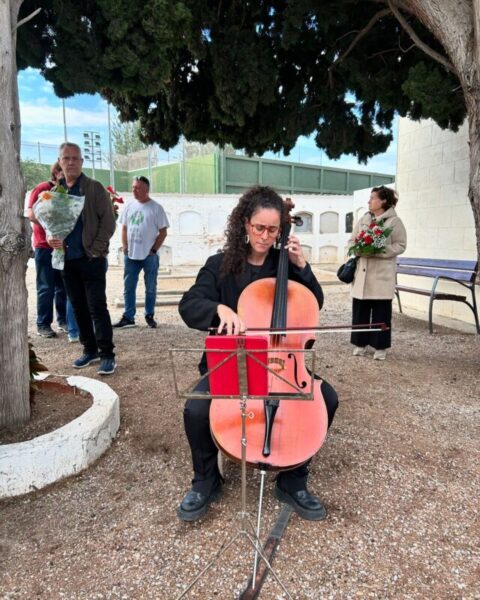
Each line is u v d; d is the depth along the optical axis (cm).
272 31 479
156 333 562
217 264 225
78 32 343
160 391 362
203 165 1720
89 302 384
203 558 185
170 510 216
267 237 204
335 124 578
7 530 203
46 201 354
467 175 618
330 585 171
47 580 175
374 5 459
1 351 248
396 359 459
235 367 146
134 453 268
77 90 369
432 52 370
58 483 237
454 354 479
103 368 395
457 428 303
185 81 532
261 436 179
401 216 746
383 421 312
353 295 457
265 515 211
